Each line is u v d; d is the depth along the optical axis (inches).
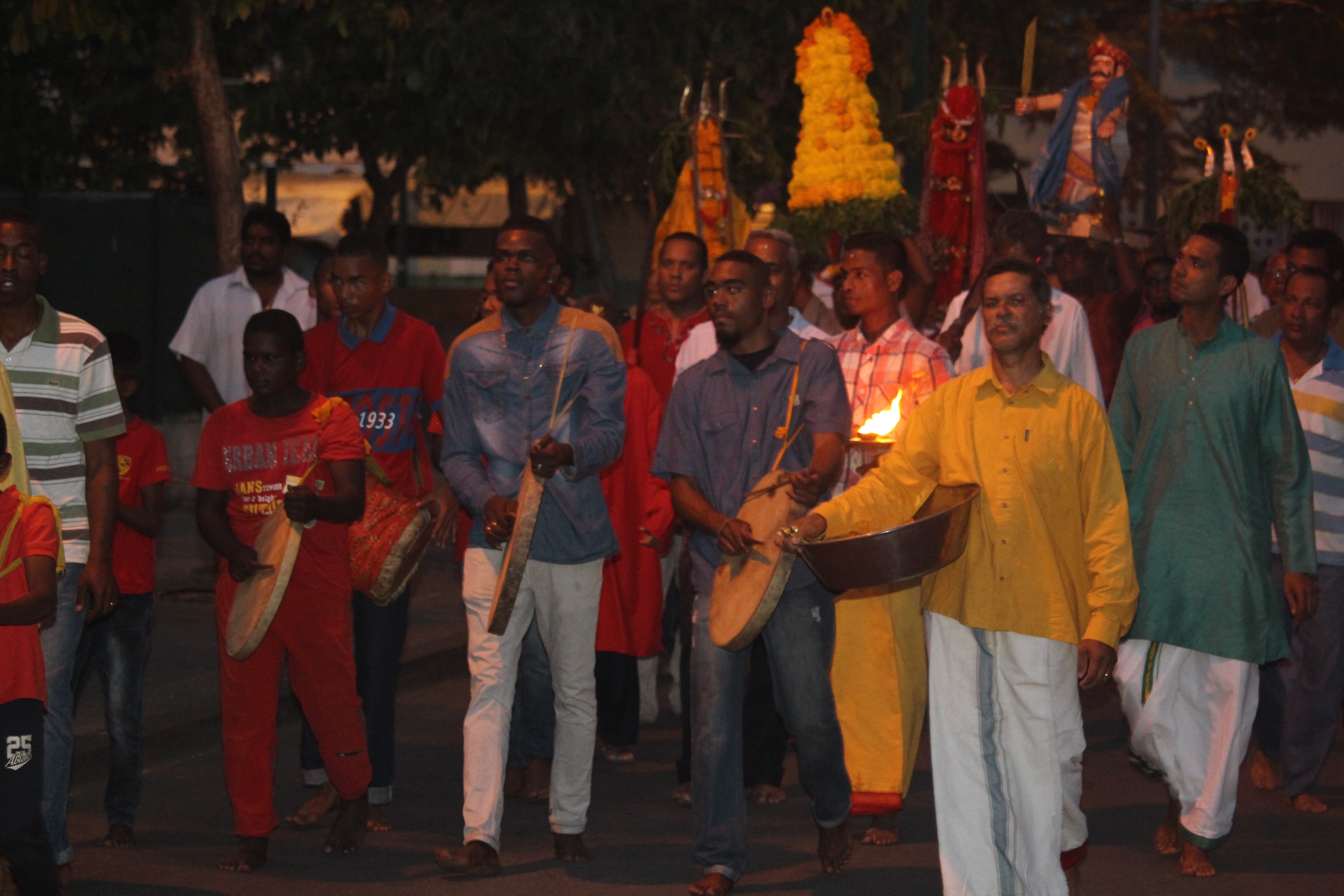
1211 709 231.1
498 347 233.1
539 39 559.2
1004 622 194.5
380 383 257.3
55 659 208.5
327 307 286.8
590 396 231.6
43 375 210.1
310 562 229.0
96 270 577.6
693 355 299.4
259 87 619.8
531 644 266.4
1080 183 403.2
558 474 229.5
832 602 218.5
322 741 234.8
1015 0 892.6
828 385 221.5
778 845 247.8
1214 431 230.2
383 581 239.1
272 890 220.7
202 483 229.0
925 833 256.7
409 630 403.9
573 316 235.6
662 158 423.8
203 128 472.4
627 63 578.2
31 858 184.9
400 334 259.3
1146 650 233.5
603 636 290.5
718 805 216.4
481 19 555.8
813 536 200.1
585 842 248.5
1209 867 232.8
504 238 230.1
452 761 305.3
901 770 245.4
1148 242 561.9
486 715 229.5
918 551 189.2
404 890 221.6
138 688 243.3
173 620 403.9
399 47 581.3
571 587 230.1
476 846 227.5
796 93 635.5
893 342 265.4
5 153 619.5
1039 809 195.2
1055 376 198.5
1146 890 225.9
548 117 606.2
